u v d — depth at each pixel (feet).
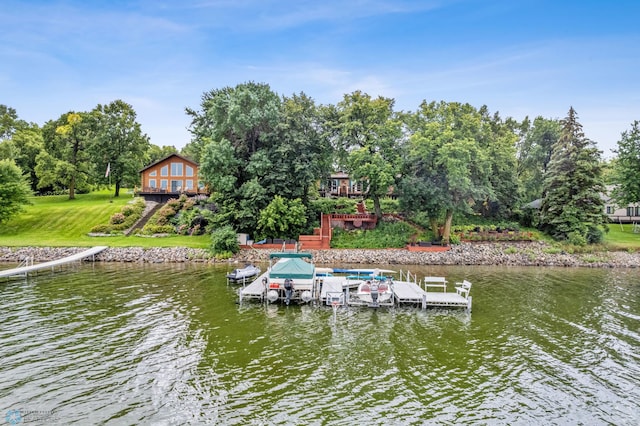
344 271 108.06
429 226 159.63
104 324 65.46
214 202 156.66
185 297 84.43
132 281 100.12
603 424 38.19
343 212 166.71
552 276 111.86
